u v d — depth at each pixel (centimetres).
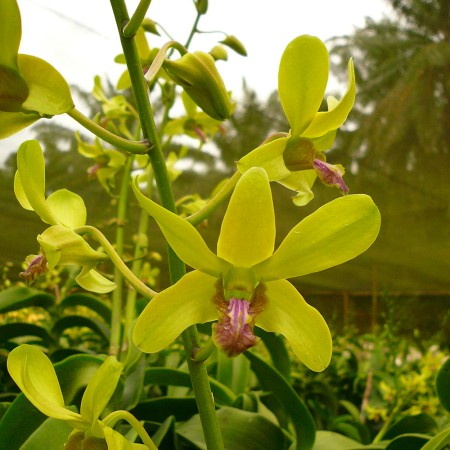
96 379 16
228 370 37
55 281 49
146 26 31
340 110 17
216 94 20
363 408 44
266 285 16
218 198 18
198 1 31
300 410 25
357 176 120
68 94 17
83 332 50
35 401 16
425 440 24
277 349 32
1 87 16
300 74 17
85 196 106
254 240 15
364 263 153
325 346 16
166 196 18
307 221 15
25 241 121
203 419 17
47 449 21
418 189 121
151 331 15
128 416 16
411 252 146
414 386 39
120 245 36
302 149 18
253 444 25
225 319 16
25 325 37
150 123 18
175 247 15
